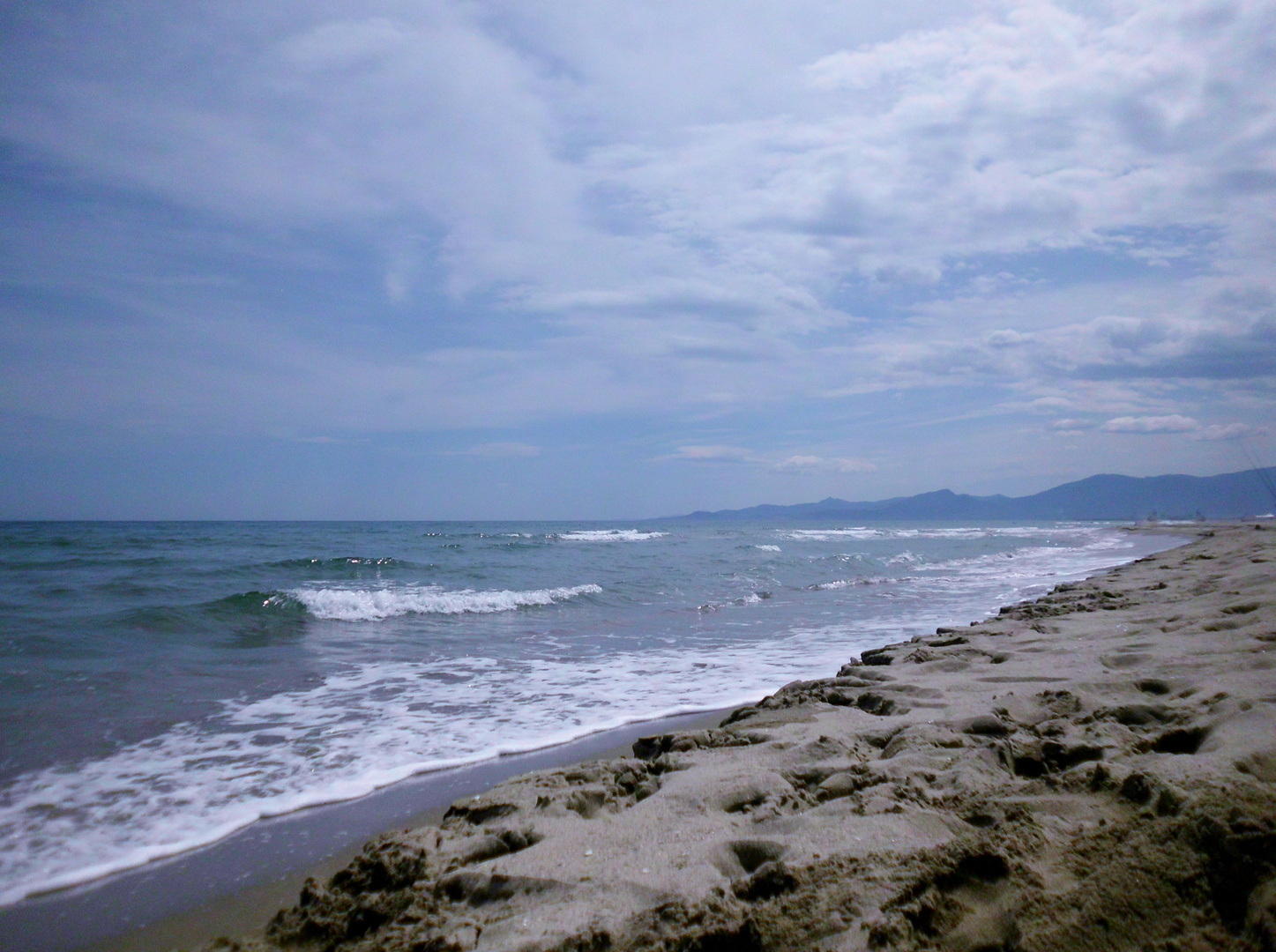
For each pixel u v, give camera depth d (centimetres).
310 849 371
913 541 3962
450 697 676
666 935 216
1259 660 492
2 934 294
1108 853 221
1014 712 435
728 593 1556
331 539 3525
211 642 950
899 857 235
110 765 487
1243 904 194
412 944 234
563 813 333
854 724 446
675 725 586
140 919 306
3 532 4291
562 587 1602
